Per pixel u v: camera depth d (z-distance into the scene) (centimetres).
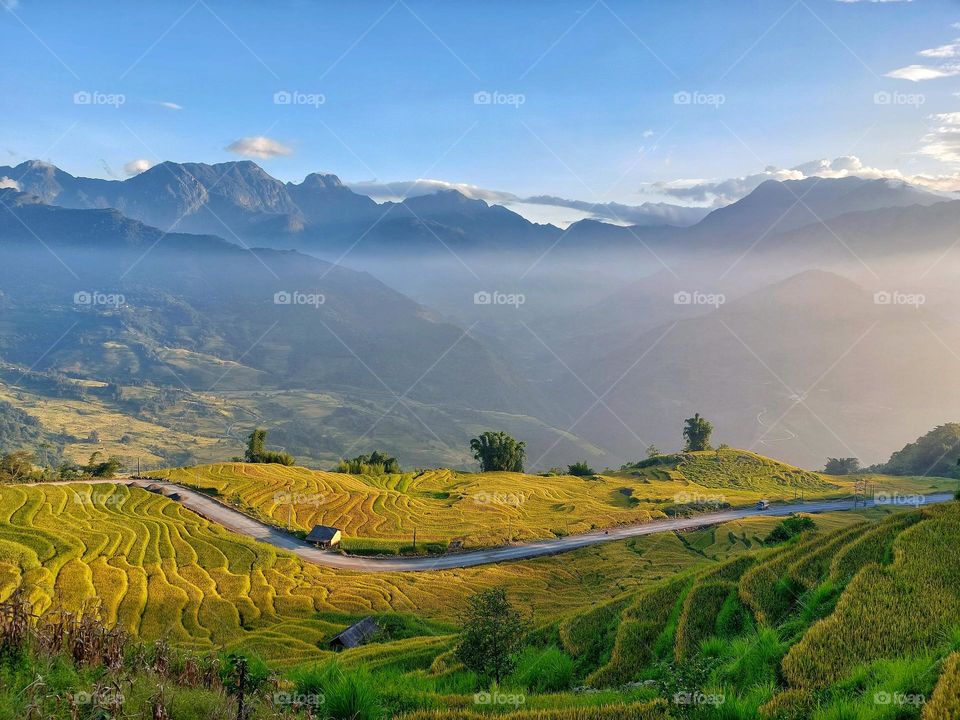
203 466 17462
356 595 8950
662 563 10544
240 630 7400
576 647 3303
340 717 1805
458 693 2644
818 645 1953
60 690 1393
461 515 15050
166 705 1445
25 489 12812
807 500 16875
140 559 9544
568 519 14625
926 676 1577
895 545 2586
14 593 1697
